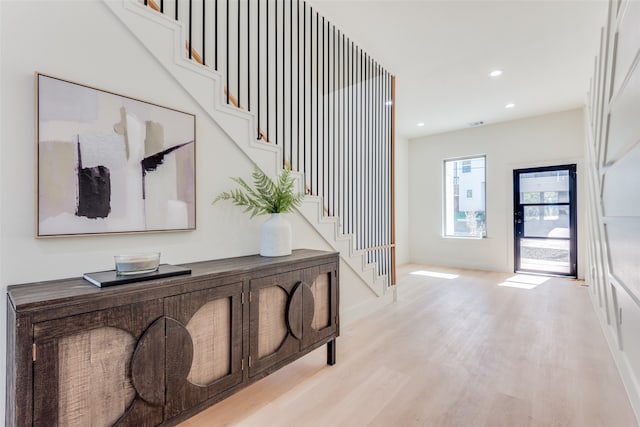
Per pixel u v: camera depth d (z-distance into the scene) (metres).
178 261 1.83
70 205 1.42
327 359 2.30
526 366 2.22
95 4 1.52
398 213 6.48
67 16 1.44
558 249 5.14
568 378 2.05
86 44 1.49
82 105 1.46
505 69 3.67
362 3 2.62
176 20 1.82
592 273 3.79
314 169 2.89
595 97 3.20
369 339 2.74
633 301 1.68
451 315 3.34
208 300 1.51
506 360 2.31
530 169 5.40
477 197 6.01
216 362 1.56
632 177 1.57
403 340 2.71
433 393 1.90
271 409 1.76
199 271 1.57
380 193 3.81
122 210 1.58
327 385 2.00
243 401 1.84
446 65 3.61
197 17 2.01
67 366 1.09
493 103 4.73
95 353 1.15
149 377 1.28
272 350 1.85
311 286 2.13
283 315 1.93
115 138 1.56
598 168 2.75
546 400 1.82
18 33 1.32
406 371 2.17
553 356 2.36
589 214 4.02
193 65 1.89
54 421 1.06
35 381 1.03
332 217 2.98
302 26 2.73
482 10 2.65
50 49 1.39
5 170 1.29
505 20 2.77
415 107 4.89
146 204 1.67
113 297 1.20
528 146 5.39
